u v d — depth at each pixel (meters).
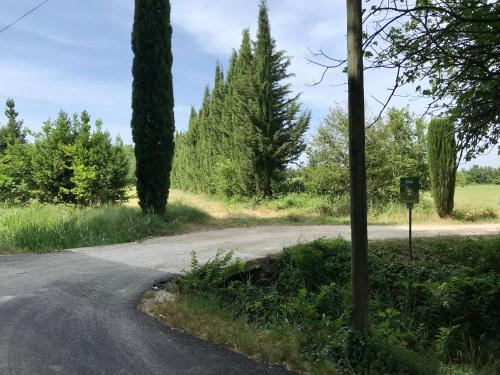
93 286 7.92
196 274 8.18
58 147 21.47
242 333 5.48
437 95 7.61
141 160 16.80
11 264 9.95
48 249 12.07
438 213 21.03
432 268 9.22
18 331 5.52
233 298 7.78
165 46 16.89
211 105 37.66
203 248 12.35
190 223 17.98
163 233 15.45
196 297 7.19
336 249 10.11
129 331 5.59
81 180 20.39
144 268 9.56
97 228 14.37
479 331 7.13
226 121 31.78
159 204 17.05
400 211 21.83
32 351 4.89
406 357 4.95
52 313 6.28
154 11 16.59
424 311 7.44
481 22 6.26
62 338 5.30
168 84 17.06
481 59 6.86
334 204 23.56
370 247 11.17
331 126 24.39
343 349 4.99
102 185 20.92
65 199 21.75
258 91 26.64
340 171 24.02
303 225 18.44
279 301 7.88
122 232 14.40
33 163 21.61
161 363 4.65
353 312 5.15
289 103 27.12
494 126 7.78
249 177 27.36
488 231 15.88
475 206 23.38
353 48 4.97
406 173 24.11
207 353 4.96
